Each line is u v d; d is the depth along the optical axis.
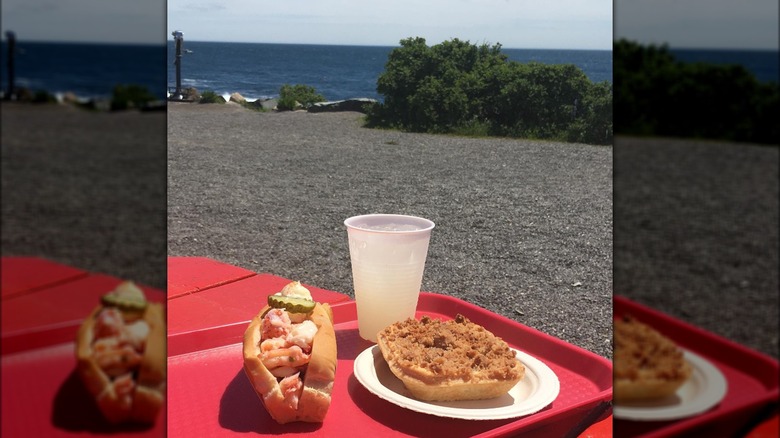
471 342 0.60
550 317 2.14
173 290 0.81
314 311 0.58
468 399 0.57
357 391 0.60
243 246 2.53
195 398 0.56
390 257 0.65
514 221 2.64
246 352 0.53
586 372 0.68
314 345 0.53
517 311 2.20
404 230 0.68
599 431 0.56
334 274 2.40
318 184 2.83
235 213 2.66
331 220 2.62
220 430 0.52
